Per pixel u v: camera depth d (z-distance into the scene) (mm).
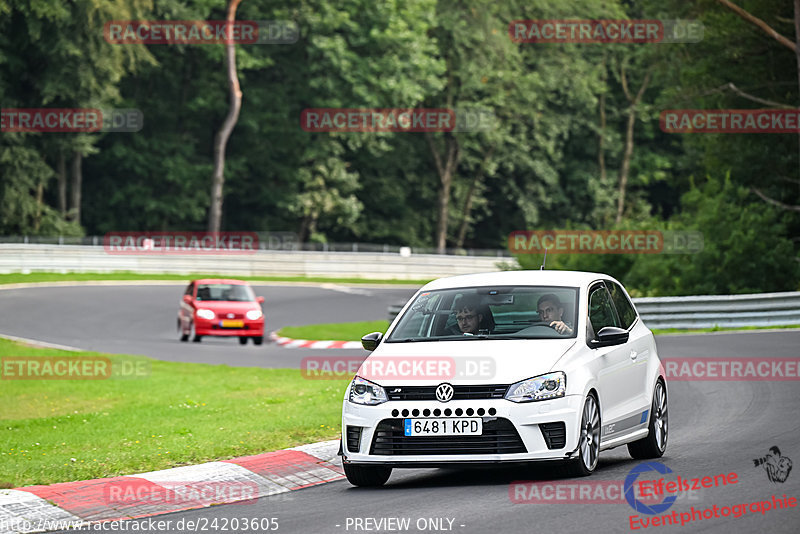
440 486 36469
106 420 58062
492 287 40406
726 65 153375
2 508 33625
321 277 198250
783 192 151250
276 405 60250
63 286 158375
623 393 39594
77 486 36719
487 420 34938
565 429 35219
